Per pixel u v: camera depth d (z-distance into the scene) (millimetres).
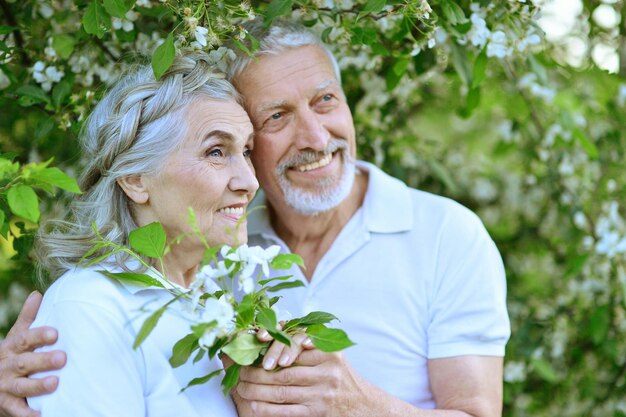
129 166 2320
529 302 4262
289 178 2805
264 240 3018
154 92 2330
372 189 2951
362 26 2836
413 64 3342
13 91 2924
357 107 3678
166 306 2006
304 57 2740
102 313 2156
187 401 2217
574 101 4129
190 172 2307
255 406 2277
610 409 4207
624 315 4043
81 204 2389
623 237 3869
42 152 3590
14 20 3002
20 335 2172
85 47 2885
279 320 2225
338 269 2863
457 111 3436
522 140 4344
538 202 4477
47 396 2107
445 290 2801
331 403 2293
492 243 2908
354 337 2811
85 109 2791
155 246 2109
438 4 2732
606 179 4219
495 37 2766
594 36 4258
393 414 2426
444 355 2750
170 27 2938
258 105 2723
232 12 2490
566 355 4227
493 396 2734
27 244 2840
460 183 4531
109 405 2104
